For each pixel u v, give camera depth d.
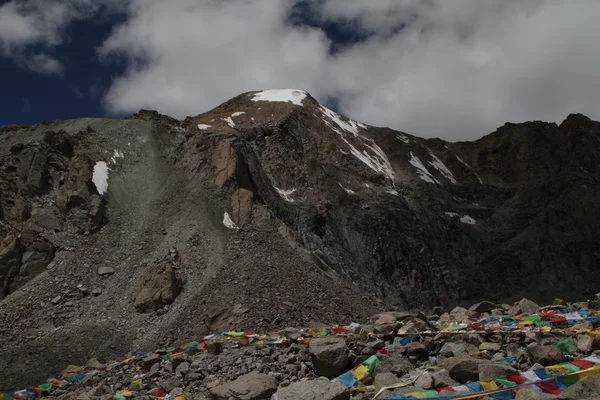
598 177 104.69
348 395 11.45
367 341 14.75
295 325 31.36
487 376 11.30
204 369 16.34
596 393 9.28
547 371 11.26
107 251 43.03
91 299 37.97
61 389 21.11
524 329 14.34
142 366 19.86
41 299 37.47
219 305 34.66
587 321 14.61
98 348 32.69
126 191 51.66
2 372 29.84
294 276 39.06
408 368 13.10
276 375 14.17
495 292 84.69
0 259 39.88
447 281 81.94
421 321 15.66
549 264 90.19
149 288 37.69
